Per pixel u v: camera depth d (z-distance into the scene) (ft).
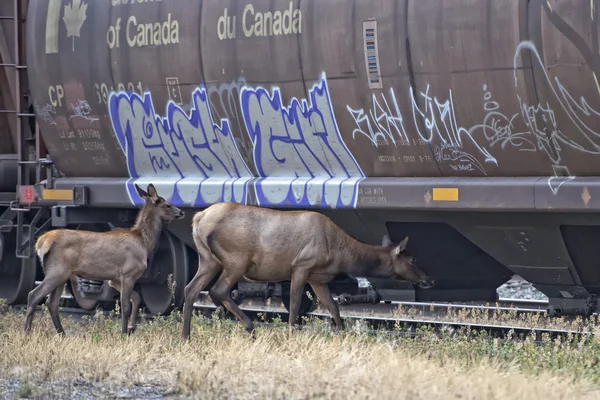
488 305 124.88
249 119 105.19
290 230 96.58
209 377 76.38
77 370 82.94
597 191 83.41
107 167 121.70
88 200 122.62
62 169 126.82
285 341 90.17
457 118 90.58
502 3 86.22
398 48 92.73
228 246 96.73
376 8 93.97
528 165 87.86
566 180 85.66
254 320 120.67
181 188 112.57
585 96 82.64
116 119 118.11
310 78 99.30
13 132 140.26
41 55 124.36
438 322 109.29
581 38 81.87
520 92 86.28
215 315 109.40
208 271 99.09
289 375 75.15
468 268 103.81
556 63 83.51
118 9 116.06
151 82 113.09
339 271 98.68
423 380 69.36
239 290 117.19
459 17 88.79
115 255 103.50
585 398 67.10
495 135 88.63
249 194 106.22
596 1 81.05
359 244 99.40
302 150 102.22
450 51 89.61
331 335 92.17
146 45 112.98
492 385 67.46
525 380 68.90
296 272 97.14
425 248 102.12
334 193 99.40
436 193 92.58
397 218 98.48
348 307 131.13
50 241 102.42
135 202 117.29
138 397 73.46
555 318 109.70
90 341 95.25
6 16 135.13
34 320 118.32
